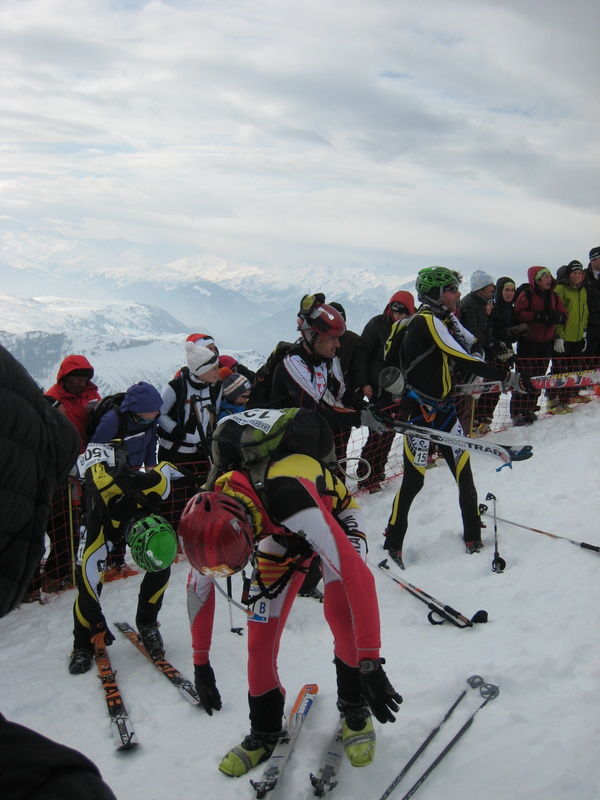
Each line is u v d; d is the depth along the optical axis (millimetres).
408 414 4879
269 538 2898
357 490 6754
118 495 3844
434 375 4812
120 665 3979
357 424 4457
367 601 2498
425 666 3443
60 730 3383
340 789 2639
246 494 2654
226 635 4223
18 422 950
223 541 2402
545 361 8344
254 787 2711
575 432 7625
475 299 7078
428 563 5012
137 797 2799
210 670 3072
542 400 9734
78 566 3971
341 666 2854
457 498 6070
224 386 5496
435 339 4676
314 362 4504
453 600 4234
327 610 2859
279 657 3871
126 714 3416
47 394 5137
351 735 2811
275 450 2727
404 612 4219
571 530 4973
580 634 3465
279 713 2896
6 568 958
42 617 4734
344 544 2533
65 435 1081
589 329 9094
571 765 2529
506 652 3434
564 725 2785
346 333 6648
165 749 3141
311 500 2561
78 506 4953
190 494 5551
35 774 875
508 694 3092
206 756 3049
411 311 6324
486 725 2871
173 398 5469
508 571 4512
